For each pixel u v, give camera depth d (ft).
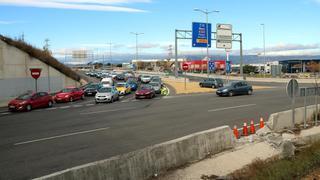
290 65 410.52
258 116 69.67
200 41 191.62
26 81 138.62
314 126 53.98
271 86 195.42
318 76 271.49
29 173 31.48
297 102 97.19
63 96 118.83
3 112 92.17
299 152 36.40
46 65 152.46
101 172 24.23
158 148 29.63
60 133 53.11
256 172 28.14
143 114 75.72
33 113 86.63
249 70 435.94
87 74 359.87
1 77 126.52
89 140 46.80
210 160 33.09
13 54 132.46
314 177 29.30
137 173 27.14
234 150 36.96
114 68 652.89
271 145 36.52
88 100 126.21
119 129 55.88
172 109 84.64
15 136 51.34
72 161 35.65
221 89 125.90
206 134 35.50
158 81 167.53
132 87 177.99
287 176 27.81
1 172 31.83
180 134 50.52
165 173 29.32
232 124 59.67
